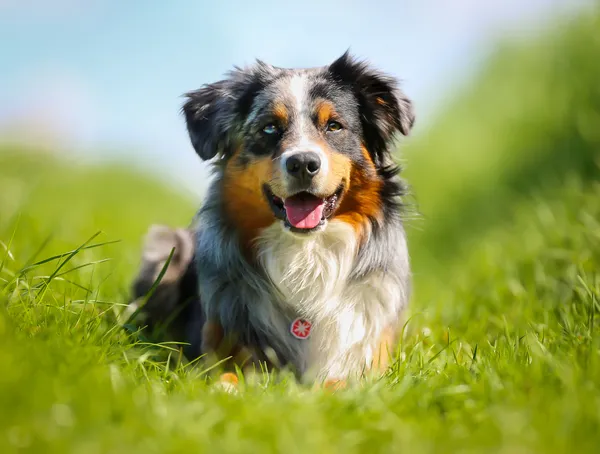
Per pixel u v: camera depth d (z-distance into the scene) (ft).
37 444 7.68
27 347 9.67
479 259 22.89
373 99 14.08
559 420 8.72
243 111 13.66
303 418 8.76
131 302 15.80
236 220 13.52
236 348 13.33
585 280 14.84
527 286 17.15
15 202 26.14
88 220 27.66
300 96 13.35
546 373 10.52
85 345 10.85
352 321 13.44
